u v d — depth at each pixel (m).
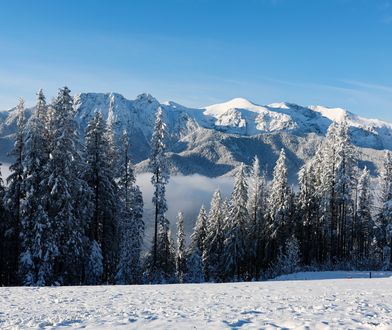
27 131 31.31
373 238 65.38
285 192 53.47
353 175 50.56
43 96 32.59
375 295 17.77
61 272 32.50
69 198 31.81
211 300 16.62
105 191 36.81
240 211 49.44
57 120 32.06
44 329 10.62
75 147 32.75
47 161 32.16
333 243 52.59
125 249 40.09
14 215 32.12
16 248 31.70
